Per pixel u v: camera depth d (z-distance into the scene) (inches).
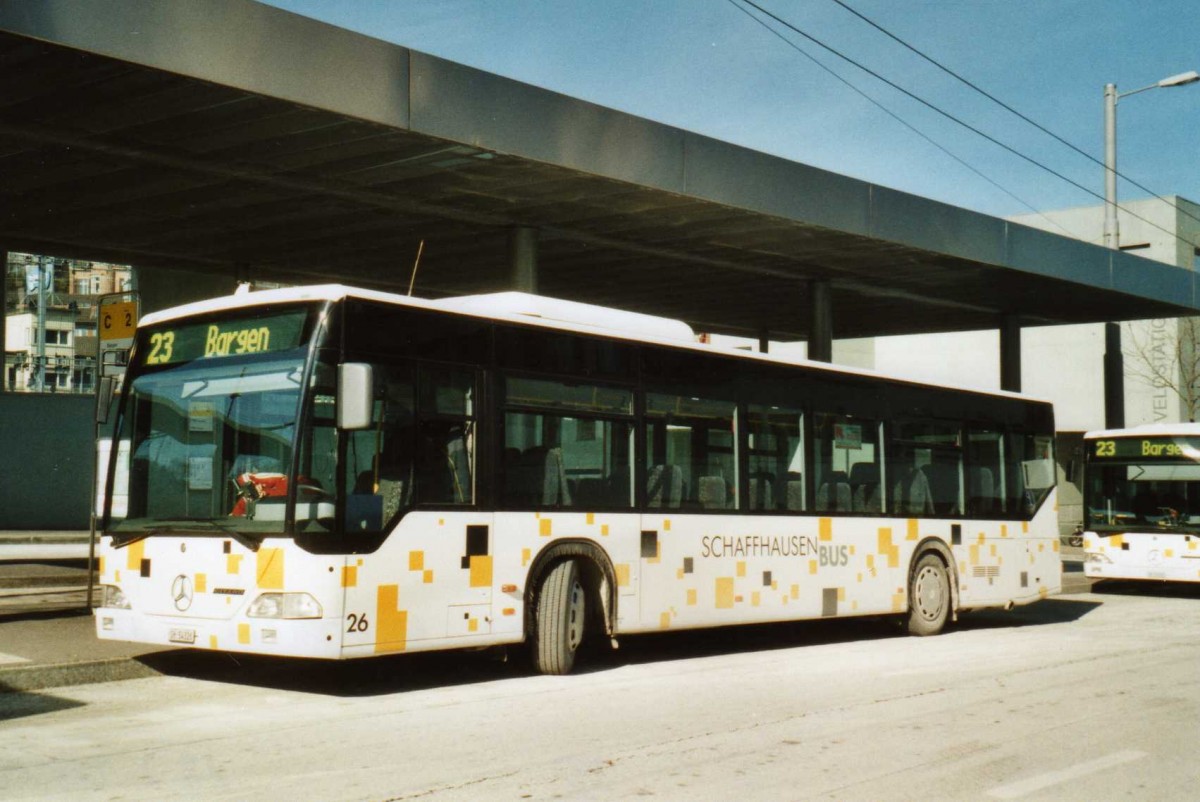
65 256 839.7
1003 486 650.8
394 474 376.2
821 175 740.0
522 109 584.7
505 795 254.8
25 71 475.5
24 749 295.4
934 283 964.0
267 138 562.9
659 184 645.9
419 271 913.5
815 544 534.0
